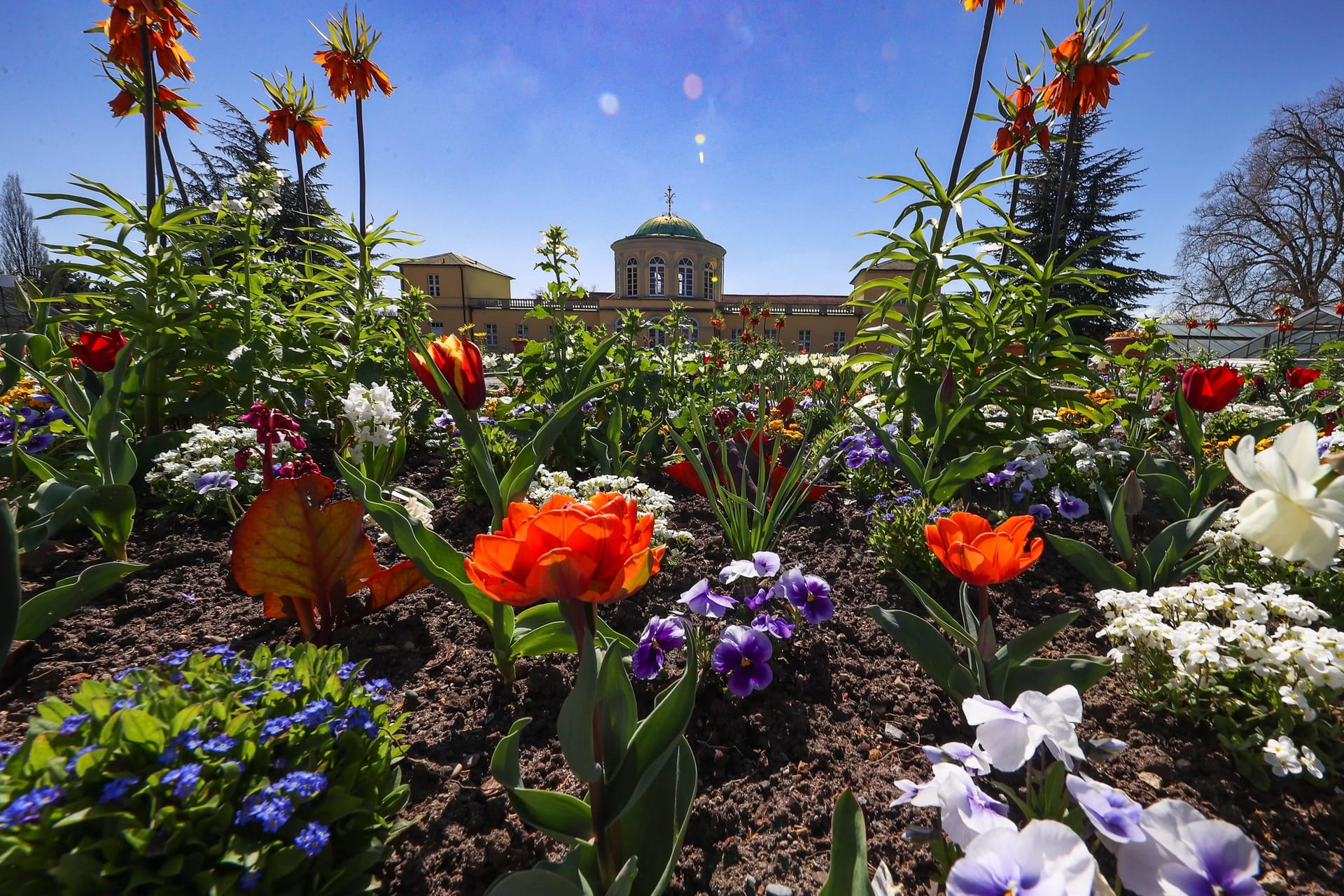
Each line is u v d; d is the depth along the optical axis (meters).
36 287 4.12
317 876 1.14
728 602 1.97
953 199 3.76
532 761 1.57
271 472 2.22
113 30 5.78
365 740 1.30
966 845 1.01
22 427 3.50
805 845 1.36
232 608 2.26
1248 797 1.47
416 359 1.57
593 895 1.06
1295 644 1.53
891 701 1.85
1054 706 1.12
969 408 2.89
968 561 1.40
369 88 8.40
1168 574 2.21
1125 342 8.20
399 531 1.60
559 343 4.52
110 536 2.34
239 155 31.56
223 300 3.91
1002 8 5.07
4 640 1.36
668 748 1.00
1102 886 0.89
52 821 0.96
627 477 3.14
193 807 1.02
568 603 0.96
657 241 55.41
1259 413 5.38
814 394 6.19
